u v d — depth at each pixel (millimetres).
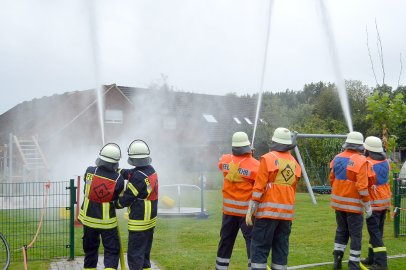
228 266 6754
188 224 11688
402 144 34750
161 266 7434
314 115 35125
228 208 6422
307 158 23297
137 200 6125
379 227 7570
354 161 6734
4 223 10969
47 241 9602
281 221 5945
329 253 8398
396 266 7449
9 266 7477
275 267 5977
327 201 17594
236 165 6355
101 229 6105
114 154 6145
